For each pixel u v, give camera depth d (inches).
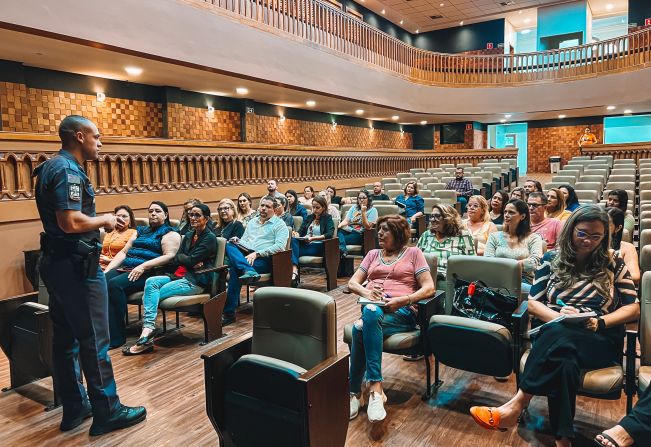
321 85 391.9
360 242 238.1
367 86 460.1
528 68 570.6
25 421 103.6
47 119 282.2
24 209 196.1
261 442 74.9
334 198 360.8
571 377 81.7
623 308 86.4
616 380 82.0
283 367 71.5
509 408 86.5
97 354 95.9
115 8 231.3
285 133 478.9
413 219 279.1
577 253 90.3
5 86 259.8
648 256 124.6
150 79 321.4
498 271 112.3
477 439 92.5
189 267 150.1
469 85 579.2
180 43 265.7
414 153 565.3
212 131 391.2
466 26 758.5
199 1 278.2
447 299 118.9
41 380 126.0
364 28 462.3
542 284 95.3
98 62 267.0
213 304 149.3
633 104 524.4
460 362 102.8
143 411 102.3
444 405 106.7
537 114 595.2
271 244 186.4
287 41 351.6
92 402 97.1
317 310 79.3
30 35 209.6
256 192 329.1
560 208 177.2
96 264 94.6
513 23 754.8
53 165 89.3
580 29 672.4
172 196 266.5
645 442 71.2
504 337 96.7
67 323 96.5
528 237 140.0
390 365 130.1
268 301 85.5
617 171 368.5
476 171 467.8
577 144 650.2
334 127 553.6
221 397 79.4
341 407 76.4
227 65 298.0
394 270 115.1
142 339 139.6
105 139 230.8
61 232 91.7
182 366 130.9
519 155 700.7
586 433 93.4
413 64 549.6
